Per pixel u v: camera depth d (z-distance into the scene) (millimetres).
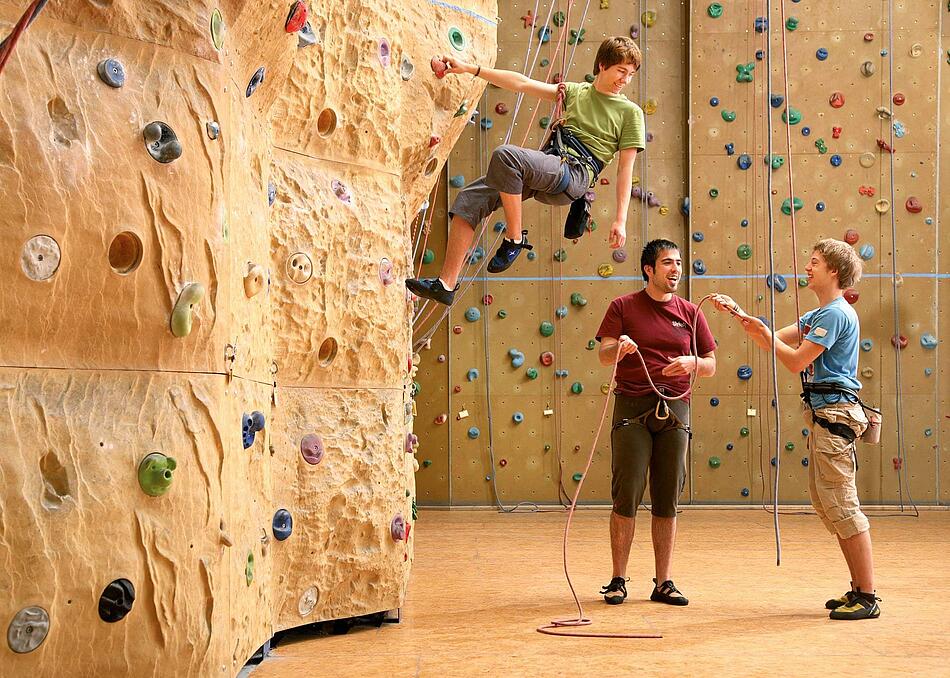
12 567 1759
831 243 3850
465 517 7477
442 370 8117
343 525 3227
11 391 1814
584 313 8102
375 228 3348
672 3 8109
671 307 4070
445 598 4055
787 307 7871
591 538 6203
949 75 7855
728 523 6934
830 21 7906
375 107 3340
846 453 3682
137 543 1965
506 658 2961
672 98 8102
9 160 1786
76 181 1879
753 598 4035
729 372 7914
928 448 7797
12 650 1754
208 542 2152
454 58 3662
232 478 2332
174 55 2104
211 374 2205
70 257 1874
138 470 1975
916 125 7859
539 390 8086
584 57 8102
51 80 1869
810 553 5430
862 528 3627
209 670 2141
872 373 7844
